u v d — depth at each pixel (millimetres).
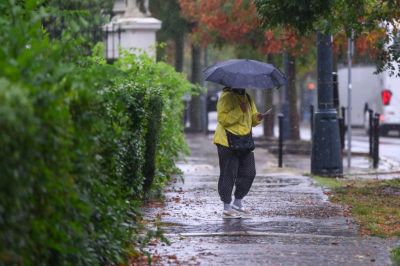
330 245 17016
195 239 17609
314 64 57031
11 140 9102
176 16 58000
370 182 29062
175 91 33000
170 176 29547
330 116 31969
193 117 76062
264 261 15320
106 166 14070
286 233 18422
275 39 47000
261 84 20703
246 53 57906
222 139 20859
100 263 13328
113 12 41438
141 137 19984
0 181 9055
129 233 14812
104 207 13219
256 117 21266
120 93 16281
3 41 11539
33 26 12211
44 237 10531
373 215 20891
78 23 14484
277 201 23766
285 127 57188
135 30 39594
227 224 19688
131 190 17250
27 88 9836
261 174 34219
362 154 46719
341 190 26016
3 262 9289
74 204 11320
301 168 38125
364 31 26781
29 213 10078
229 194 20875
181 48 61406
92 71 12719
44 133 10039
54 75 11328
